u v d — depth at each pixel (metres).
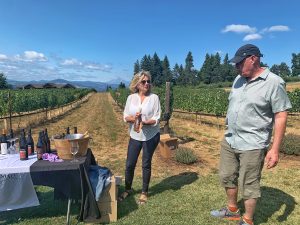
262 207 4.80
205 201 5.01
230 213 4.41
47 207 4.75
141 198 4.97
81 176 3.98
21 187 4.02
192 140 10.93
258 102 3.66
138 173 6.56
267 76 3.64
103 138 11.91
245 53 3.61
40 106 21.59
